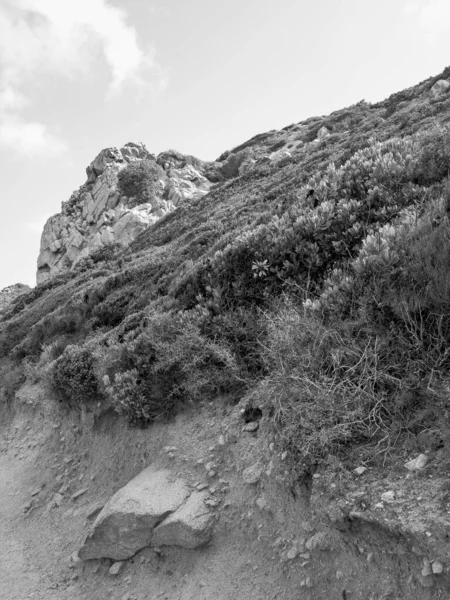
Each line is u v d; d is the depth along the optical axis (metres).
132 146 64.38
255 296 6.41
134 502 4.90
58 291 23.78
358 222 5.92
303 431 3.96
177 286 8.31
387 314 4.18
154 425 6.30
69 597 4.88
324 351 4.33
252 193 24.61
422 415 3.47
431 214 4.80
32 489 7.74
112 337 8.89
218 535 4.37
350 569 3.25
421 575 2.76
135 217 45.91
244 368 5.72
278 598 3.53
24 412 11.31
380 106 44.81
